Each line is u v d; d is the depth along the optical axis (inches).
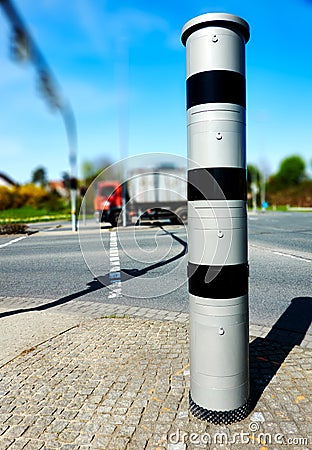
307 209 1790.1
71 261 343.3
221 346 89.0
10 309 197.0
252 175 2321.6
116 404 100.0
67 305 201.5
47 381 113.8
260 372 115.8
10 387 111.0
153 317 174.7
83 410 97.7
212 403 90.2
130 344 140.0
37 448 83.9
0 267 324.2
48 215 1273.4
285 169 2568.9
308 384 108.2
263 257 327.9
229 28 87.0
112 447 83.6
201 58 87.4
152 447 83.2
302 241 443.8
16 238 572.1
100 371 119.0
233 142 87.7
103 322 167.5
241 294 90.4
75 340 146.1
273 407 96.7
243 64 90.3
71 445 84.7
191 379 95.0
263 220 888.3
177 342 140.9
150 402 100.3
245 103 91.3
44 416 95.8
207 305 89.1
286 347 135.8
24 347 142.2
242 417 91.4
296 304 191.3
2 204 1402.6
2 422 93.8
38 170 1968.5
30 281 265.6
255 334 150.6
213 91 86.5
